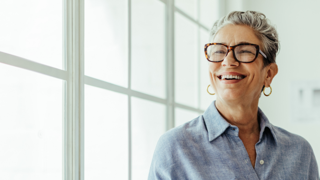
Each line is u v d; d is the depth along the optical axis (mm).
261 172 1009
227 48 1016
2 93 918
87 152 1292
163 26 1997
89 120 1301
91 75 1322
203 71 2643
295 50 3125
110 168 1445
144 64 1772
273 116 3160
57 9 1138
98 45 1372
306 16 3105
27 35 1009
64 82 1161
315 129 3045
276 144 1063
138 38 1707
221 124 1030
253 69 1008
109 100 1438
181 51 2262
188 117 2354
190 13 2404
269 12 3193
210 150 1009
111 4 1466
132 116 1639
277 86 3162
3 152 929
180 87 2242
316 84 3062
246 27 1039
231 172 974
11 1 951
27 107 1004
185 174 989
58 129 1131
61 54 1158
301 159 1089
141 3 1738
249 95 1020
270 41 1062
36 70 1027
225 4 3070
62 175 1149
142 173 1733
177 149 1012
